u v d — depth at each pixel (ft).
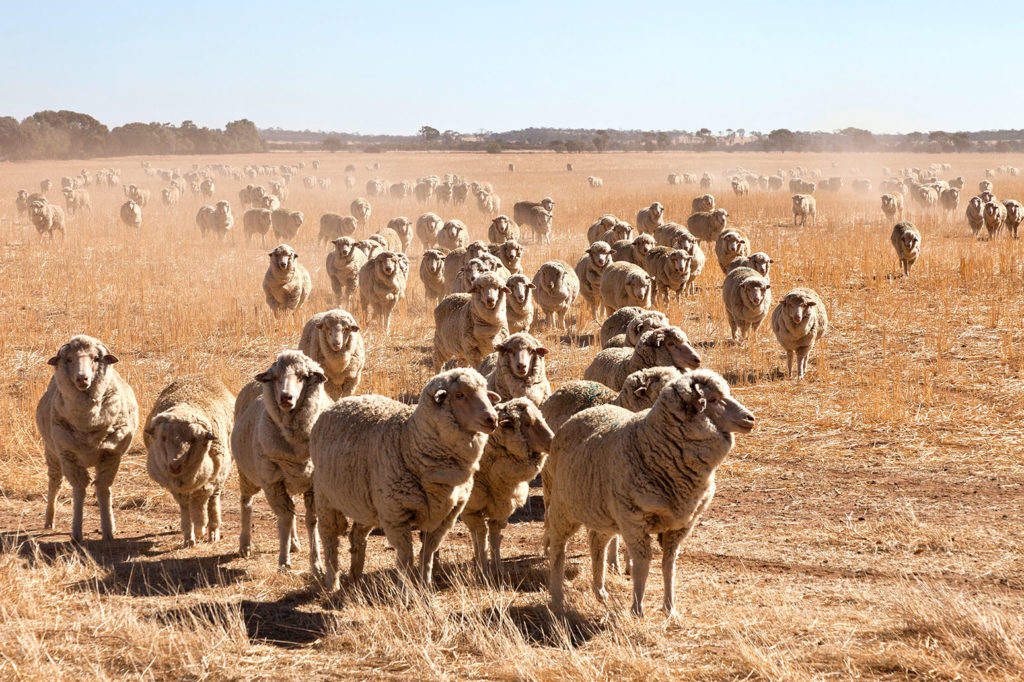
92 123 554.46
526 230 123.54
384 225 126.62
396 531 23.67
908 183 176.65
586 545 29.60
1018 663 18.63
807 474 34.68
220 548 29.78
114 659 20.38
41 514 33.58
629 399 26.58
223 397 32.22
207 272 85.30
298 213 109.81
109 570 26.68
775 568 26.21
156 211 151.43
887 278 71.10
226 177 275.59
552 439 24.72
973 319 55.83
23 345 56.75
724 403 20.95
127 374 49.16
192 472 28.78
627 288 58.03
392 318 66.08
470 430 22.76
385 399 25.26
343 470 24.20
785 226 117.08
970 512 29.63
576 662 19.42
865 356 50.47
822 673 18.94
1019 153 538.06
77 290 72.02
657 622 22.27
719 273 79.61
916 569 25.48
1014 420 38.50
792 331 46.50
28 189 205.46
